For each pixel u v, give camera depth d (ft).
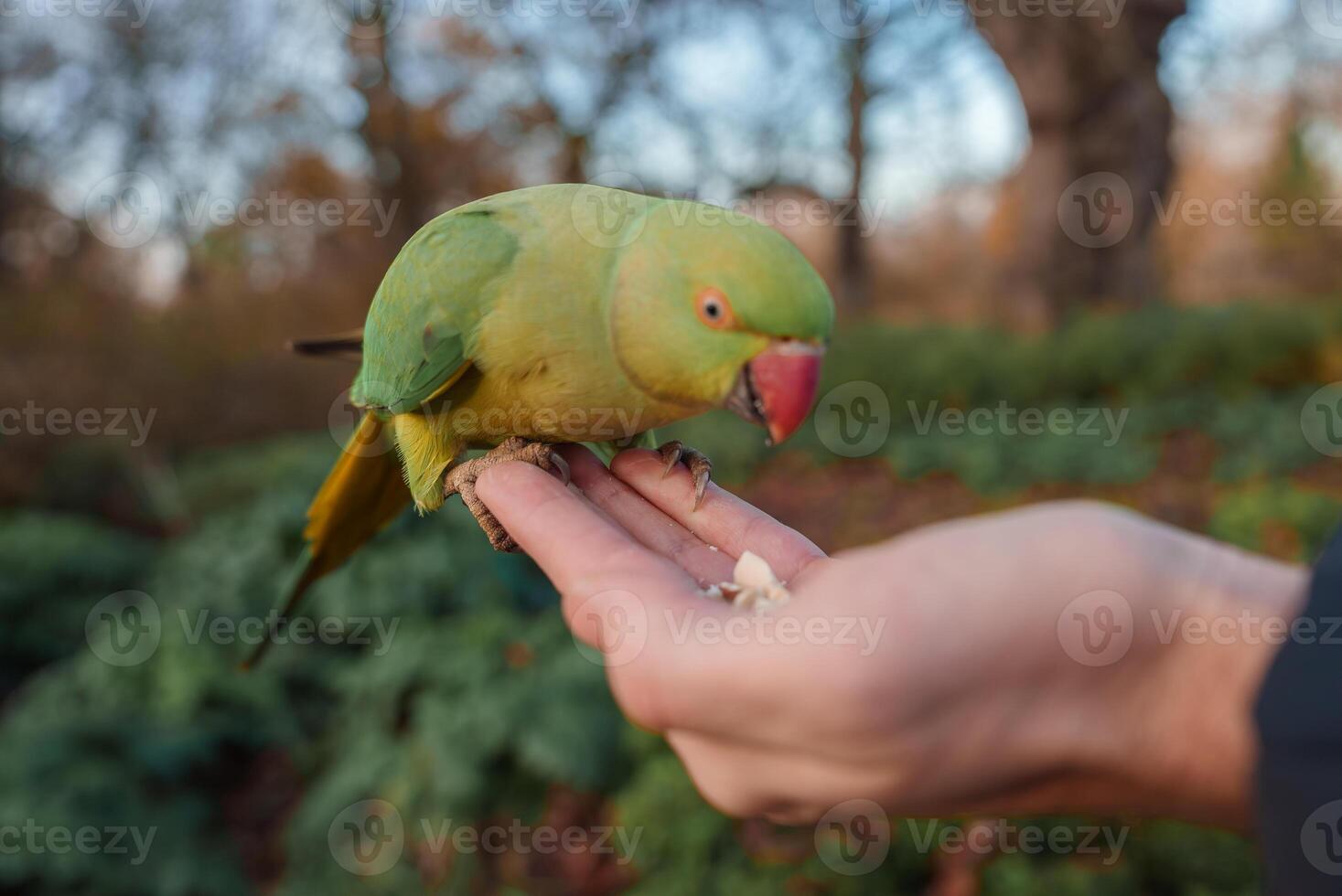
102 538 3.50
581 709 1.87
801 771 0.60
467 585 2.21
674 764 1.74
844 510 4.01
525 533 0.82
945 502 3.93
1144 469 3.86
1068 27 5.20
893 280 9.09
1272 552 2.70
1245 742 0.53
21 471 4.19
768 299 0.96
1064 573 0.56
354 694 2.06
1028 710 0.55
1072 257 5.55
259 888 2.02
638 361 1.03
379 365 1.17
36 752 2.03
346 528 1.40
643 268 1.01
